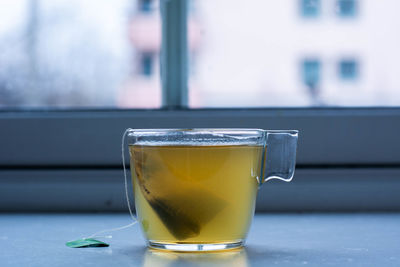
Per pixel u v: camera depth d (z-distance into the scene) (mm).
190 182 451
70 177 725
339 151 726
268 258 453
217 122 727
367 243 511
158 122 727
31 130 730
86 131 729
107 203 717
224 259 448
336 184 715
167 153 454
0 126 731
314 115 728
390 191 715
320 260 448
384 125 726
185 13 752
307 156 725
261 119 728
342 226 604
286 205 714
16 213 710
